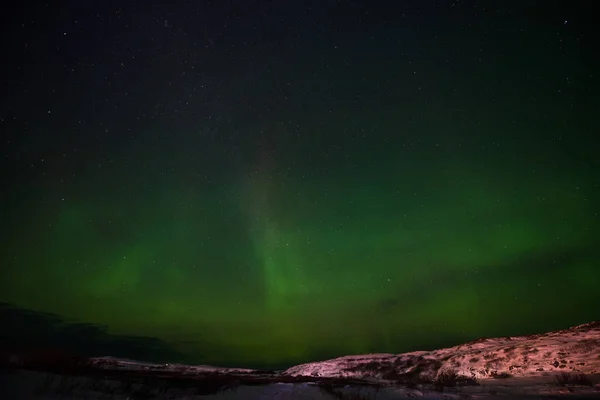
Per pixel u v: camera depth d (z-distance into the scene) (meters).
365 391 13.78
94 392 9.20
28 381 9.14
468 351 27.70
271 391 12.59
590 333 25.33
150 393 10.02
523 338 28.53
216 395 11.05
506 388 14.66
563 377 16.22
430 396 12.63
